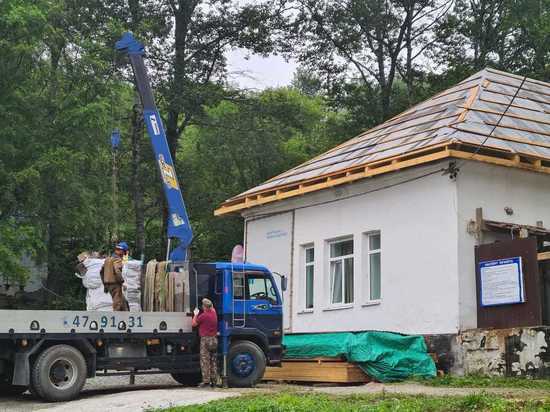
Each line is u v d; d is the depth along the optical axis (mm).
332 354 17031
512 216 18859
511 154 18312
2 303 30969
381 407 11086
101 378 20000
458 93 22516
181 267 16453
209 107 40469
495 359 16766
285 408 10984
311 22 42062
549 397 12414
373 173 19656
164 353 15953
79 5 33781
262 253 24375
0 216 26625
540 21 38156
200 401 13289
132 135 37844
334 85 43406
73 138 28031
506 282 17109
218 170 44594
